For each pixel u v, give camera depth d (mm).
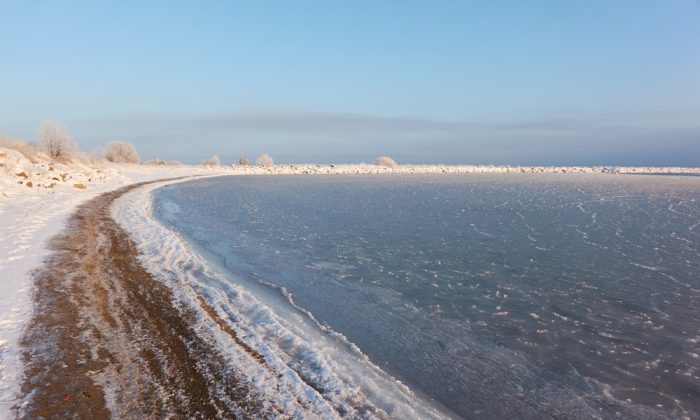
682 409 6258
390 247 16750
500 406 6234
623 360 7715
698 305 10516
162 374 6137
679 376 7184
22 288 9281
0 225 15297
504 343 8320
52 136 43500
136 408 5262
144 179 50344
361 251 15992
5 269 10531
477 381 6910
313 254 15414
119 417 5059
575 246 17219
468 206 31500
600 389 6758
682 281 12484
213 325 7965
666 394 6648
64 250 12914
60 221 17484
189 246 15695
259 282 11828
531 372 7242
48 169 30703
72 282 9992
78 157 47938
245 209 28359
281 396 5773
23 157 30016
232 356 6789
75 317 7984
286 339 7715
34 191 24031
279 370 6465
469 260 14750
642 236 19609
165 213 24547
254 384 6008
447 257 15141
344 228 21172
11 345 6684
